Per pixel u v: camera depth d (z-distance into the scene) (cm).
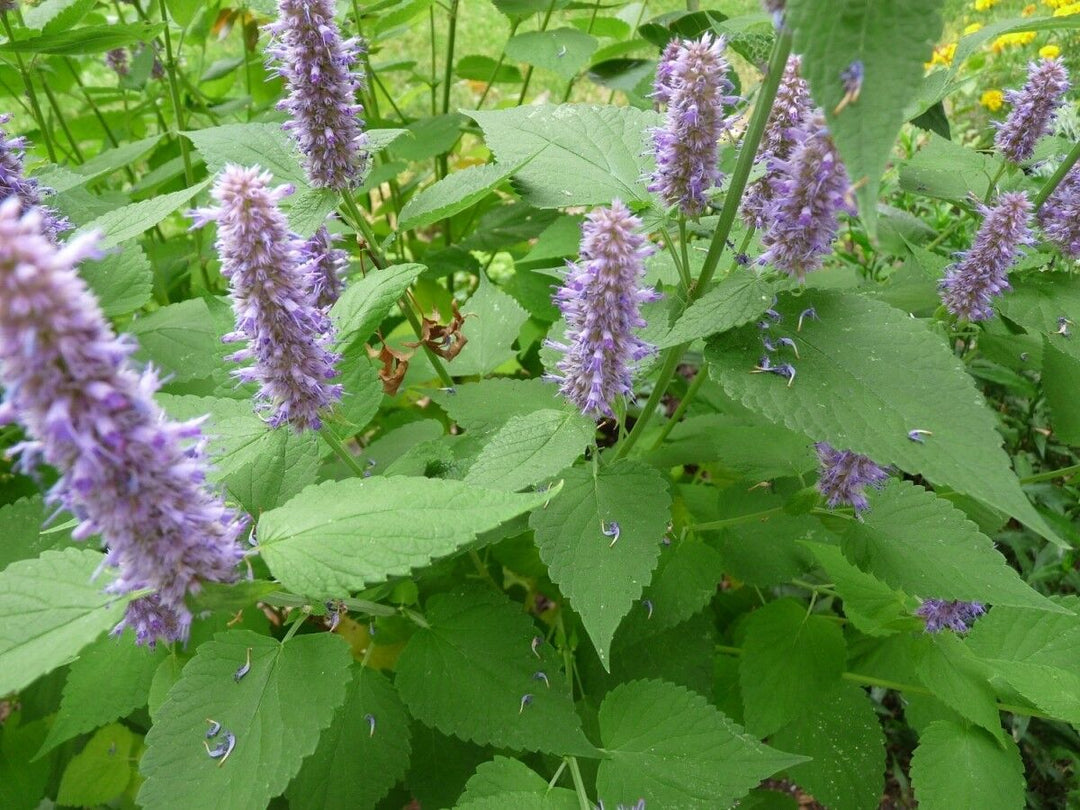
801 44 19
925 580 31
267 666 27
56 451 19
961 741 35
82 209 44
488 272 81
